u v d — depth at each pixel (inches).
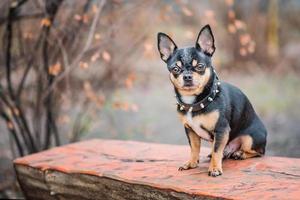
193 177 67.6
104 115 136.9
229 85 70.4
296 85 179.8
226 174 67.7
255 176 66.9
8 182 98.8
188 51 66.3
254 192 62.9
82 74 103.7
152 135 124.6
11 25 88.0
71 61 94.9
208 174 67.8
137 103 156.3
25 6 90.7
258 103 154.1
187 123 68.1
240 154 71.7
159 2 106.3
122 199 69.8
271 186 64.1
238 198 62.0
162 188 66.1
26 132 97.5
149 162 73.8
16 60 94.5
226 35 217.0
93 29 85.8
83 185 72.7
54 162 76.5
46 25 86.6
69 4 91.3
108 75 104.7
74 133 105.8
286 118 136.3
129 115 142.8
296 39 237.0
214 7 217.5
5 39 91.7
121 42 108.3
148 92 172.4
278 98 159.9
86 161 75.7
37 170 76.3
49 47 91.6
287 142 114.0
